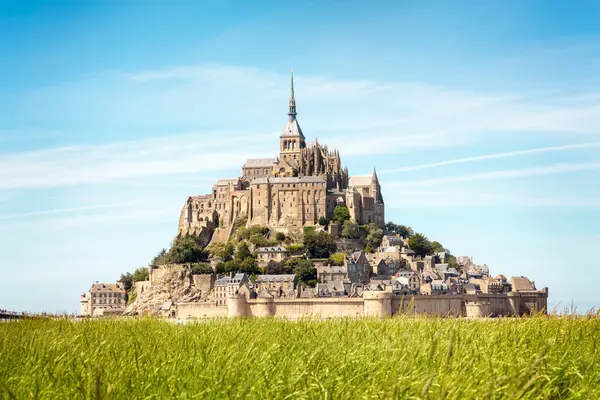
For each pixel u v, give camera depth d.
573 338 54.38
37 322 87.75
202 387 42.34
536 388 40.97
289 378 42.72
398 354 45.53
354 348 50.44
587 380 43.91
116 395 40.47
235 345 51.28
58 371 45.66
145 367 46.44
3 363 51.03
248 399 40.84
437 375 40.50
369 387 40.50
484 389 39.41
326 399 38.75
